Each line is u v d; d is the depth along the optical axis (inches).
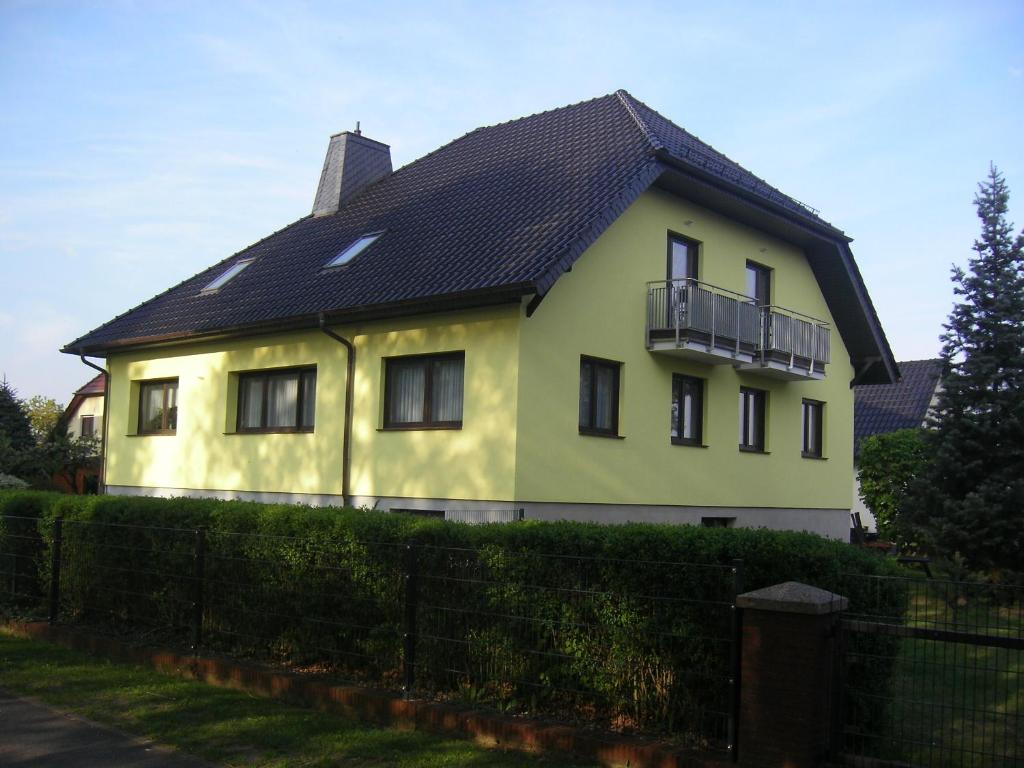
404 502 570.9
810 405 805.2
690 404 657.6
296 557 322.3
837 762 213.2
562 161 662.5
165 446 745.0
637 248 609.3
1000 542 665.6
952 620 225.9
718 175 628.1
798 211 732.0
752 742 216.5
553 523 280.5
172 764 240.5
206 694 309.6
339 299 592.1
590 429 569.9
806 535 248.4
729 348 633.6
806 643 211.9
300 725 272.1
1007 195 742.5
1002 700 228.4
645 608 245.3
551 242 518.9
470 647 276.1
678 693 239.0
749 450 706.8
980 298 729.6
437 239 620.7
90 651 378.6
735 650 224.8
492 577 274.5
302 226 838.5
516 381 515.5
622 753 231.8
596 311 572.1
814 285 801.6
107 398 806.5
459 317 547.5
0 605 445.1
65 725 274.8
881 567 243.8
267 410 680.4
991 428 698.8
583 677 254.8
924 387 1321.4
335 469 611.2
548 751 244.1
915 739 219.3
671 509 622.5
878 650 228.8
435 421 564.1
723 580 235.3
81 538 407.8
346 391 605.9
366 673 301.0
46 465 1121.4
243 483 677.3
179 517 368.2
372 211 770.8
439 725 265.1
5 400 1330.0
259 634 332.8
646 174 573.0
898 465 916.6
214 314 698.2
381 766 236.4
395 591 293.7
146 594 376.2
